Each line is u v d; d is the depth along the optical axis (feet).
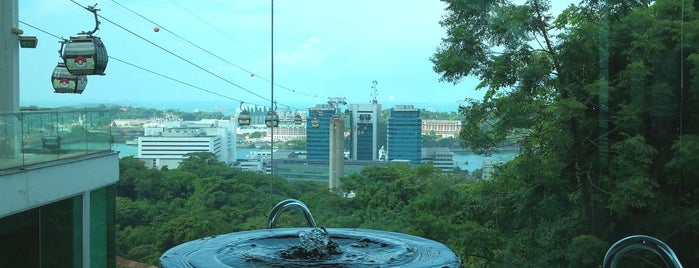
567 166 31.48
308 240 10.57
